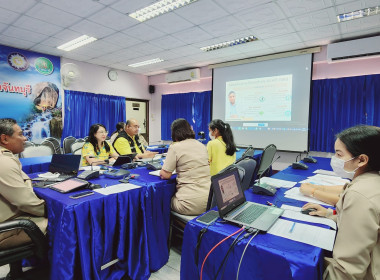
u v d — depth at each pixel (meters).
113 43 4.25
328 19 3.22
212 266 1.02
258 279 0.87
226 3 2.81
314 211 1.16
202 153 1.91
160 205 1.79
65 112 5.21
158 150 4.47
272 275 0.83
